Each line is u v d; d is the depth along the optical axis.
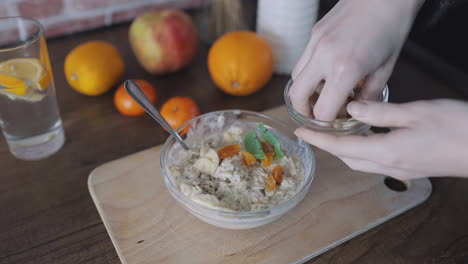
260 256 0.42
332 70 0.39
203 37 0.72
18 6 0.71
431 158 0.35
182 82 0.64
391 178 0.50
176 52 0.61
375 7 0.40
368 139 0.36
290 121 0.56
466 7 0.61
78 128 0.56
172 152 0.47
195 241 0.43
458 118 0.34
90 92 0.60
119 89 0.57
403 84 0.62
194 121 0.48
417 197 0.47
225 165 0.44
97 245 0.44
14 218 0.46
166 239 0.43
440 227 0.45
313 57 0.40
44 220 0.46
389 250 0.43
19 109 0.49
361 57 0.39
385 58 0.40
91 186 0.48
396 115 0.35
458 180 0.50
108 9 0.77
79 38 0.72
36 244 0.44
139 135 0.56
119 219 0.45
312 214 0.46
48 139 0.53
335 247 0.44
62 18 0.75
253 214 0.39
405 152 0.35
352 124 0.43
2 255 0.42
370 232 0.45
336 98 0.39
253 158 0.45
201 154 0.46
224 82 0.59
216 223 0.41
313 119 0.42
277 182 0.44
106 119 0.58
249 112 0.50
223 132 0.50
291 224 0.45
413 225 0.46
